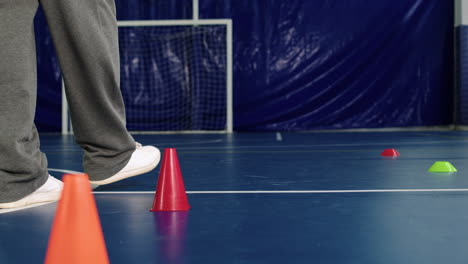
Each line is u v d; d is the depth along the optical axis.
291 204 1.73
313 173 2.67
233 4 9.41
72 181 0.88
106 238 1.26
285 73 9.45
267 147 4.98
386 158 3.54
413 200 1.79
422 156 3.68
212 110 9.39
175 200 1.62
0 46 1.55
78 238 0.85
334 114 9.43
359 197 1.87
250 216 1.52
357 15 9.39
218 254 1.11
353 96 9.42
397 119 9.45
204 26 9.34
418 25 9.41
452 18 9.47
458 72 9.31
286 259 1.07
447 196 1.87
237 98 9.50
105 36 1.78
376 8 9.38
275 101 9.47
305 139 6.55
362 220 1.46
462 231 1.31
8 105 1.56
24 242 1.23
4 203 1.60
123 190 2.08
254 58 9.45
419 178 2.43
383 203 1.73
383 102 9.43
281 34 9.41
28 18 1.59
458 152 4.05
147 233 1.31
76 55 1.73
